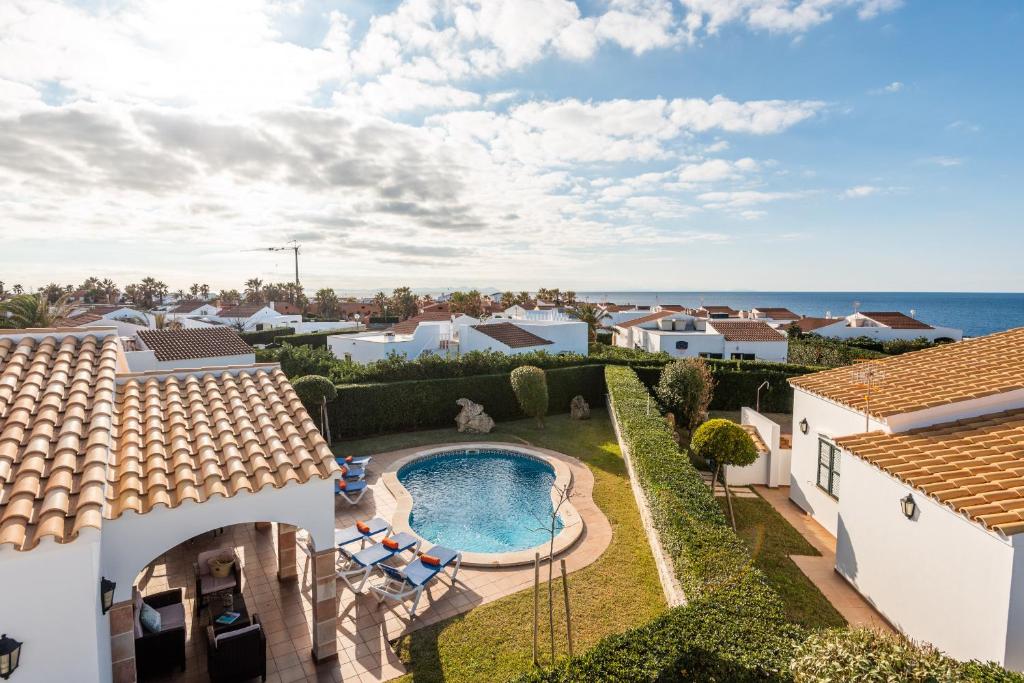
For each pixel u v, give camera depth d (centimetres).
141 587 1068
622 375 2653
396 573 1038
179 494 717
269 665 841
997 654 742
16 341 1010
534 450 2041
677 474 1248
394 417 2342
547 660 837
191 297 15050
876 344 4425
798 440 1556
